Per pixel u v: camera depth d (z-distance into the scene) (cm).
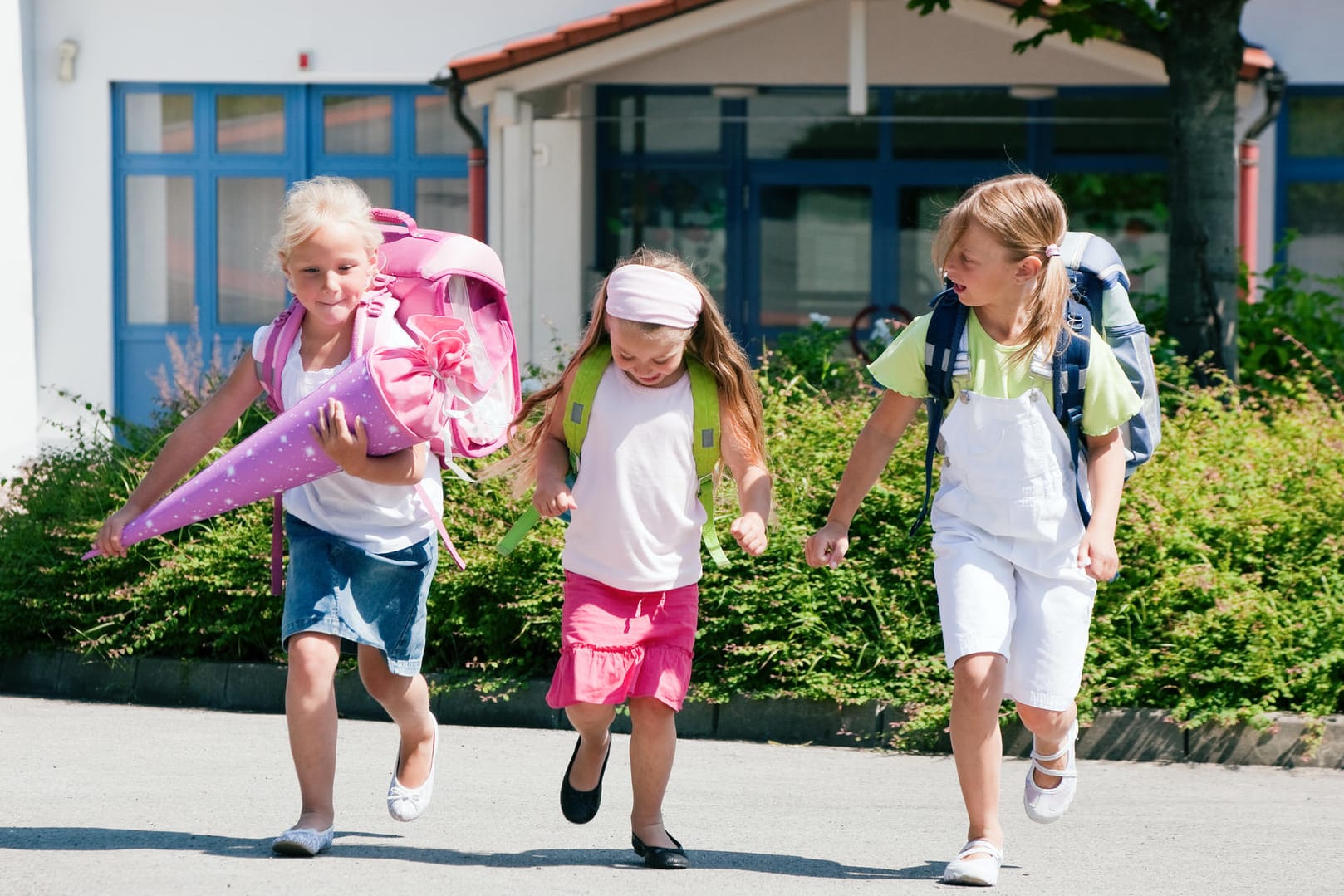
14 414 2500
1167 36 1733
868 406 1348
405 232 764
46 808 843
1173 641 1114
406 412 695
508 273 2402
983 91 2567
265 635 1231
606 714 745
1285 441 1312
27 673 1259
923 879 736
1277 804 946
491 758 1043
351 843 771
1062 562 732
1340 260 2567
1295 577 1151
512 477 1006
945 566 734
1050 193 718
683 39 2177
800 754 1086
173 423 1506
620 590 728
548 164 2611
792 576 1159
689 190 2653
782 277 2666
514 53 2191
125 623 1252
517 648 1198
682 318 700
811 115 2566
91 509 1317
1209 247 1712
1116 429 739
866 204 2641
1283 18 2538
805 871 745
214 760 1005
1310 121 2564
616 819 866
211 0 2631
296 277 719
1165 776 1030
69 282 2645
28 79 2616
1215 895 721
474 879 700
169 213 2675
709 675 1150
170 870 696
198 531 1276
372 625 731
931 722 1082
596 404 726
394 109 2653
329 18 2625
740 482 736
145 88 2656
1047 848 817
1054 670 730
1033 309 713
